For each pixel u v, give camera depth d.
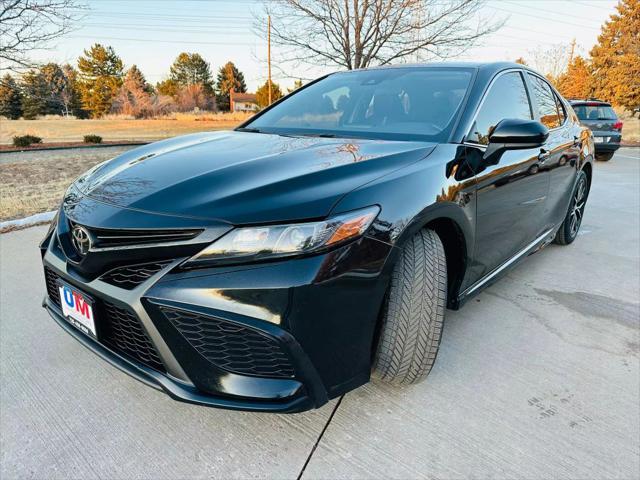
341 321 1.50
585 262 3.76
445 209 1.82
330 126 2.54
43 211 5.37
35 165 10.16
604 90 32.25
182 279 1.42
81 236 1.62
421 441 1.73
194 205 1.50
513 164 2.39
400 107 2.46
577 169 3.71
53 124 30.19
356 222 1.49
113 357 1.65
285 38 12.38
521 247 2.92
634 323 2.71
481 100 2.36
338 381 1.57
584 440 1.75
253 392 1.46
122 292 1.50
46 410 1.88
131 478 1.56
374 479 1.56
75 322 1.79
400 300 1.75
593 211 5.74
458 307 2.20
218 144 2.21
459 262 2.11
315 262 1.41
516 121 2.14
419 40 11.77
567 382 2.12
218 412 1.88
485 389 2.05
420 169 1.81
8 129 24.83
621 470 1.61
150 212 1.52
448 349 2.38
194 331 1.44
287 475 1.57
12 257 3.61
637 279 3.40
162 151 2.15
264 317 1.40
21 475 1.56
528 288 3.20
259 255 1.40
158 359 1.54
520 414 1.89
